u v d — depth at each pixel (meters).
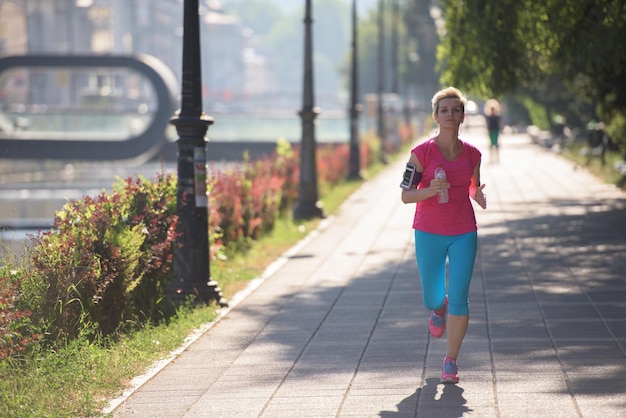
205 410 11.16
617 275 19.34
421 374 12.23
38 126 84.12
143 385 12.46
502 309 16.34
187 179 18.36
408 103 108.75
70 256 14.62
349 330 15.35
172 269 18.52
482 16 26.92
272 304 18.16
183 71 18.45
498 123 59.19
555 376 11.74
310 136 34.47
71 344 13.49
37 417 10.77
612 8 24.69
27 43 172.88
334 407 10.93
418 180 11.72
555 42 26.84
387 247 26.00
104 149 80.38
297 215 34.06
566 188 41.12
